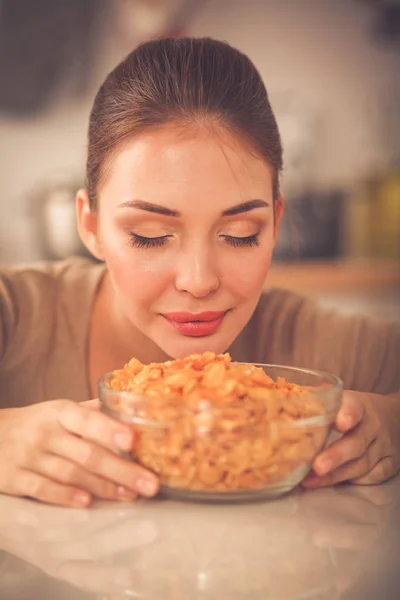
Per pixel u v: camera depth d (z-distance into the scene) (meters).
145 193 0.61
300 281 1.38
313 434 0.49
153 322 0.66
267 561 0.43
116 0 1.61
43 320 0.80
